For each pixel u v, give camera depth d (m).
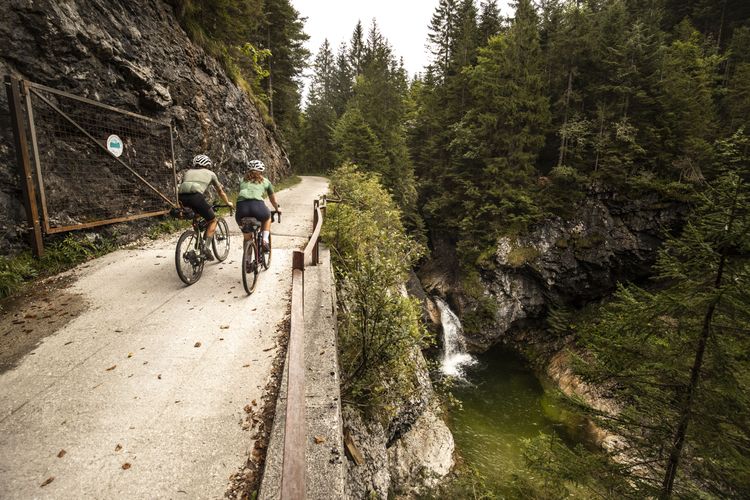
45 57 6.28
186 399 3.12
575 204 23.55
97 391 3.16
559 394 8.00
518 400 16.53
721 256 5.93
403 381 7.51
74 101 6.80
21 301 4.90
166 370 3.51
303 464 1.58
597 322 21.42
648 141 22.88
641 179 22.02
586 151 24.56
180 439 2.69
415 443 9.59
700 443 6.07
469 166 25.78
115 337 4.07
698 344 6.27
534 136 23.98
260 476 2.44
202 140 12.43
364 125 26.55
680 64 23.89
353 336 6.01
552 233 23.56
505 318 23.00
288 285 5.79
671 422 6.62
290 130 40.69
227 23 16.16
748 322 5.89
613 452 7.30
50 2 6.29
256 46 32.19
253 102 22.88
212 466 2.49
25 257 5.73
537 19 30.12
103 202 7.43
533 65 24.64
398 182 27.38
